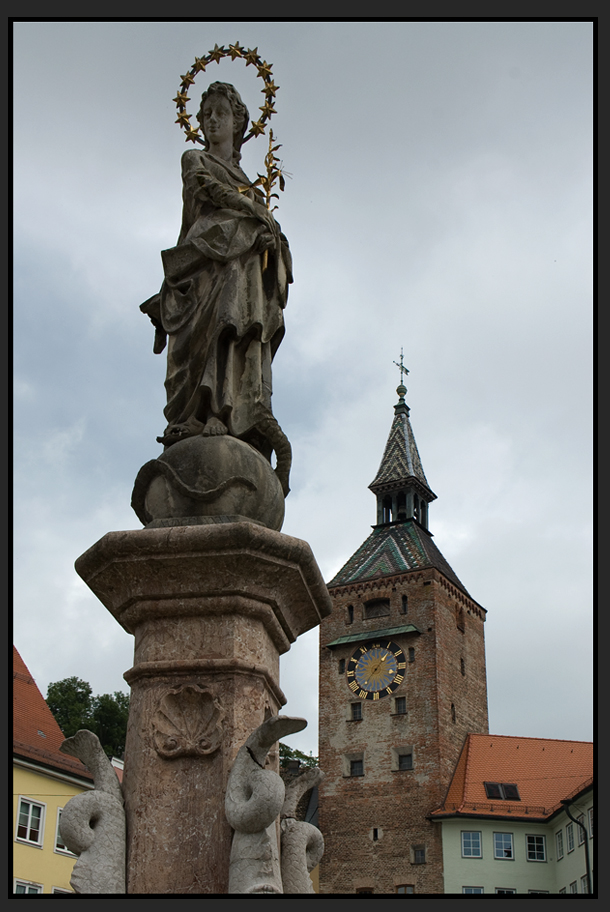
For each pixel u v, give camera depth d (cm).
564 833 6203
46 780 3184
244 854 479
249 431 610
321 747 7781
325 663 8125
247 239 640
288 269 668
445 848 6825
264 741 496
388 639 7988
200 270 645
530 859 6438
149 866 496
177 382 628
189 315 635
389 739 7600
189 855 495
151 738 521
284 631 582
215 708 523
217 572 541
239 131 713
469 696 8112
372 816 7319
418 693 7706
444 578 8300
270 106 717
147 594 548
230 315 616
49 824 3147
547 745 7144
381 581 8256
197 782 511
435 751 7394
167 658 539
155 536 541
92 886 480
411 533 8712
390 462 9269
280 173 694
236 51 729
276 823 521
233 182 671
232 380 616
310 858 553
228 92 707
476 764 7206
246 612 546
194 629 544
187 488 567
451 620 8225
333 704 7925
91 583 568
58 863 3153
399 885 6931
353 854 7231
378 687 7825
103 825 499
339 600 8362
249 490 575
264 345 644
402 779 7381
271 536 542
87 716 5784
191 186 664
